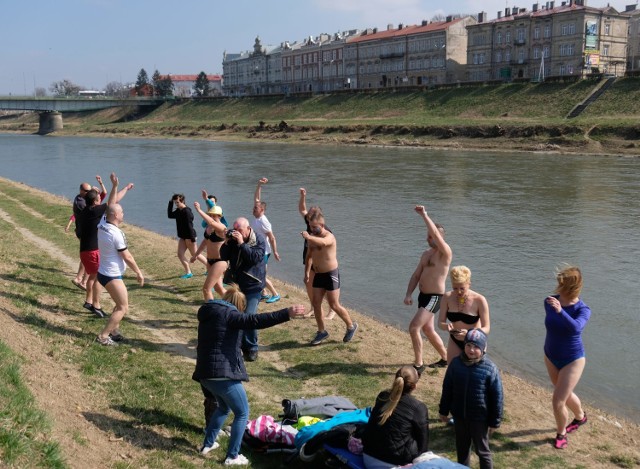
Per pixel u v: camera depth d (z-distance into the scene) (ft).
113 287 30.45
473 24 378.53
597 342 41.01
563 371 23.26
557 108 256.52
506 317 45.55
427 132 259.19
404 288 53.26
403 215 92.73
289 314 19.97
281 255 65.72
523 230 80.38
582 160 180.04
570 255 66.28
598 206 99.40
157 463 19.53
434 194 115.65
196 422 23.58
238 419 20.39
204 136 345.92
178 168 174.70
